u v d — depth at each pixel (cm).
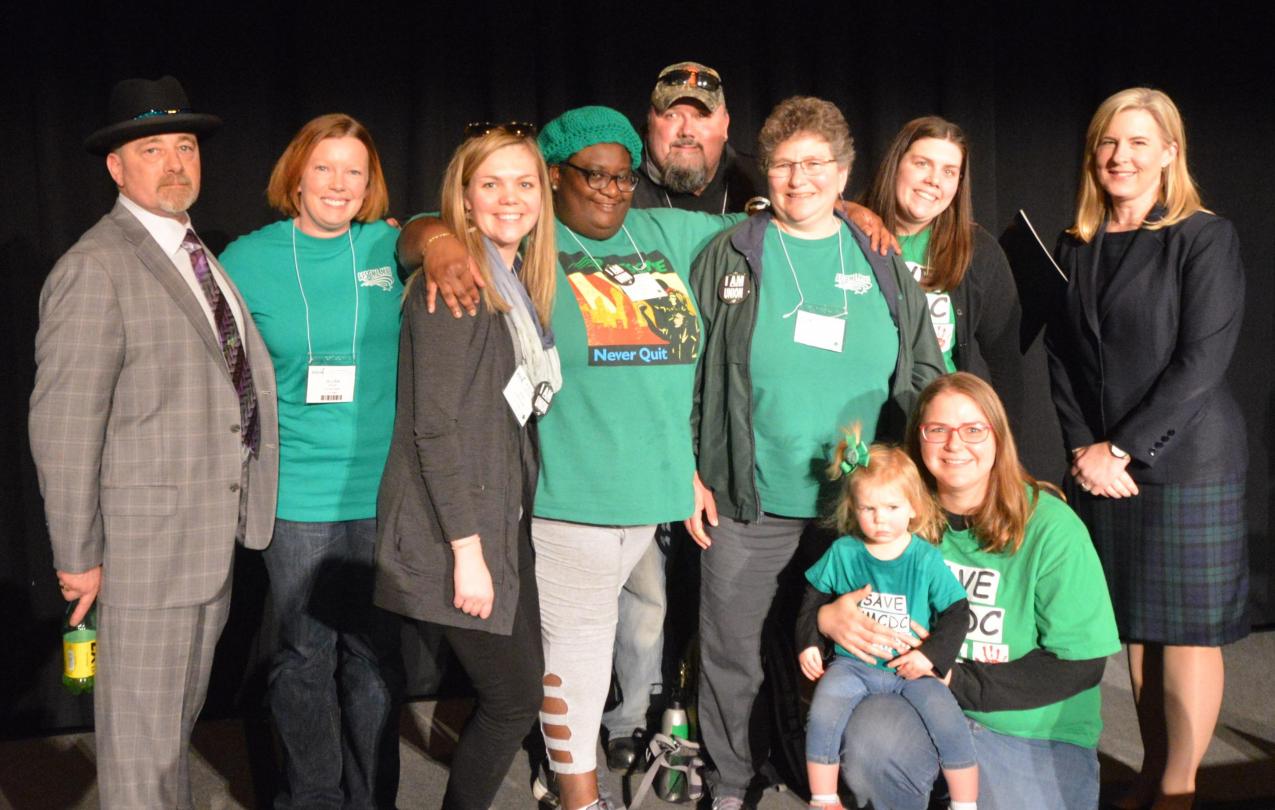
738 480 274
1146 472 281
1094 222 290
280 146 354
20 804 301
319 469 267
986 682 255
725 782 293
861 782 256
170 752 248
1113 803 300
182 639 246
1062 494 289
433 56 357
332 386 265
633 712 322
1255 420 427
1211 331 272
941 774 268
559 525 265
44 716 354
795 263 274
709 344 277
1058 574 251
